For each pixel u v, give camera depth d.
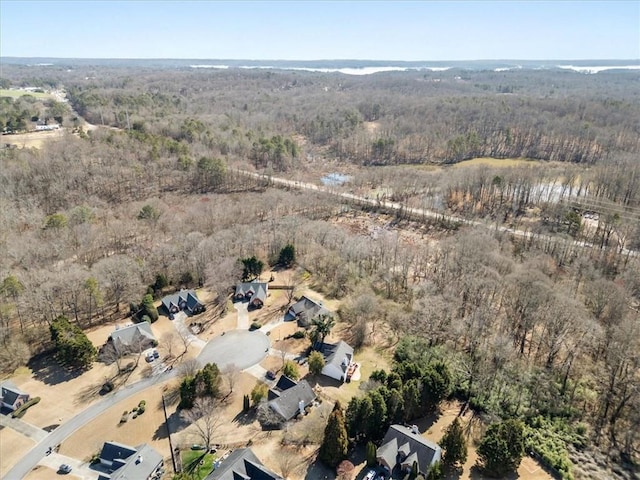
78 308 98.69
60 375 81.88
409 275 118.94
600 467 63.06
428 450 60.53
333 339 92.06
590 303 93.62
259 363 85.00
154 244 125.00
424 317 90.75
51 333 87.44
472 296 97.06
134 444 66.62
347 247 122.88
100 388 78.56
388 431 64.88
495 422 66.62
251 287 107.94
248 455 60.09
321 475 61.22
